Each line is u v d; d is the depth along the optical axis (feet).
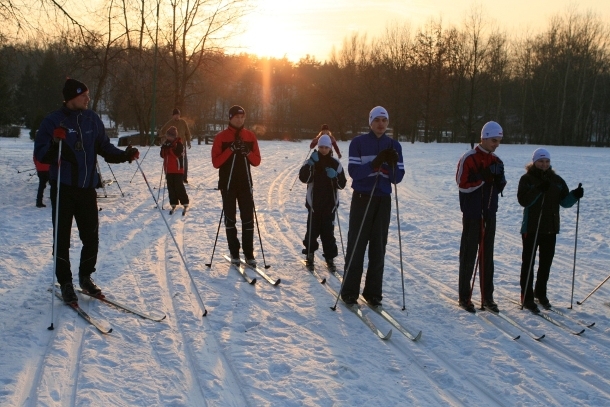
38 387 11.00
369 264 17.02
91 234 16.35
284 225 30.14
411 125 162.91
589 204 39.34
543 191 16.74
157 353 13.01
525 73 178.40
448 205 39.32
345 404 10.93
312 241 21.07
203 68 103.60
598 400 11.49
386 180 16.78
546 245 17.17
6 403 10.34
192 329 14.56
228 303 16.76
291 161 73.82
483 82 164.25
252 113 198.70
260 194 42.04
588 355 13.83
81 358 12.40
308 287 18.83
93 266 16.62
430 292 18.78
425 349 13.94
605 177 57.77
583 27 172.04
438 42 157.07
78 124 15.65
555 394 11.73
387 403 11.06
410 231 29.73
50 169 15.66
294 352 13.37
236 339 14.02
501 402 11.35
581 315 16.83
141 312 15.58
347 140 175.83
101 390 11.02
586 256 24.79
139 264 20.71
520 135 185.16
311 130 176.65
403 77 161.68
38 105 139.74
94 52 60.44
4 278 18.17
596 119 187.21
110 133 140.36
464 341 14.51
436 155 94.89
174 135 32.83
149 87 102.78
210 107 170.09
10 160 60.44
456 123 164.35
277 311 16.28
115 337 13.75
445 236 28.32
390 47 168.25
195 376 11.95
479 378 12.39
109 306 15.98
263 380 11.85
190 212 33.12
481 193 16.63
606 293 19.21
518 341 14.65
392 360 13.17
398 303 17.54
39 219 29.30
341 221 31.89
